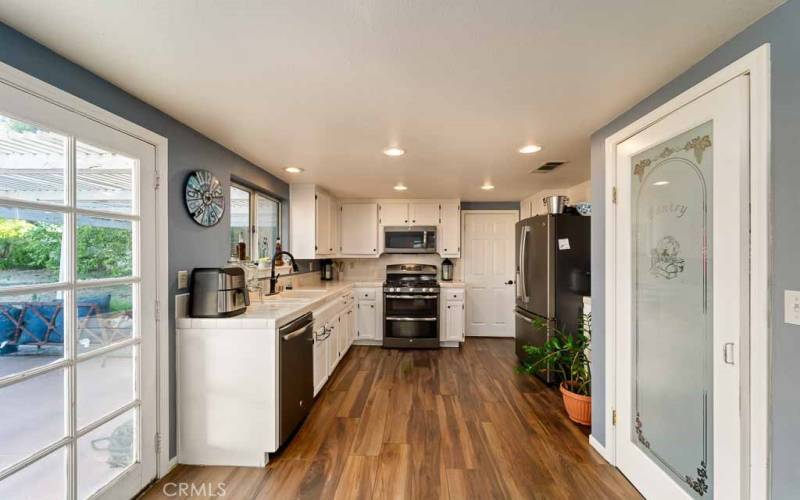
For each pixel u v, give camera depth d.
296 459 2.10
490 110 1.89
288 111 1.90
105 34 1.22
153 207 1.86
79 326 1.47
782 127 1.09
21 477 1.26
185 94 1.70
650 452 1.74
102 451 1.58
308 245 3.92
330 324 3.44
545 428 2.48
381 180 3.73
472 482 1.88
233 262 2.65
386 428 2.48
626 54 1.36
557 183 3.90
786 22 1.08
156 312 1.88
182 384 2.07
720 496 1.33
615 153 2.01
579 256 3.29
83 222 1.49
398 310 4.69
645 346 1.78
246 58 1.38
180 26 1.18
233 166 2.68
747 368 1.22
